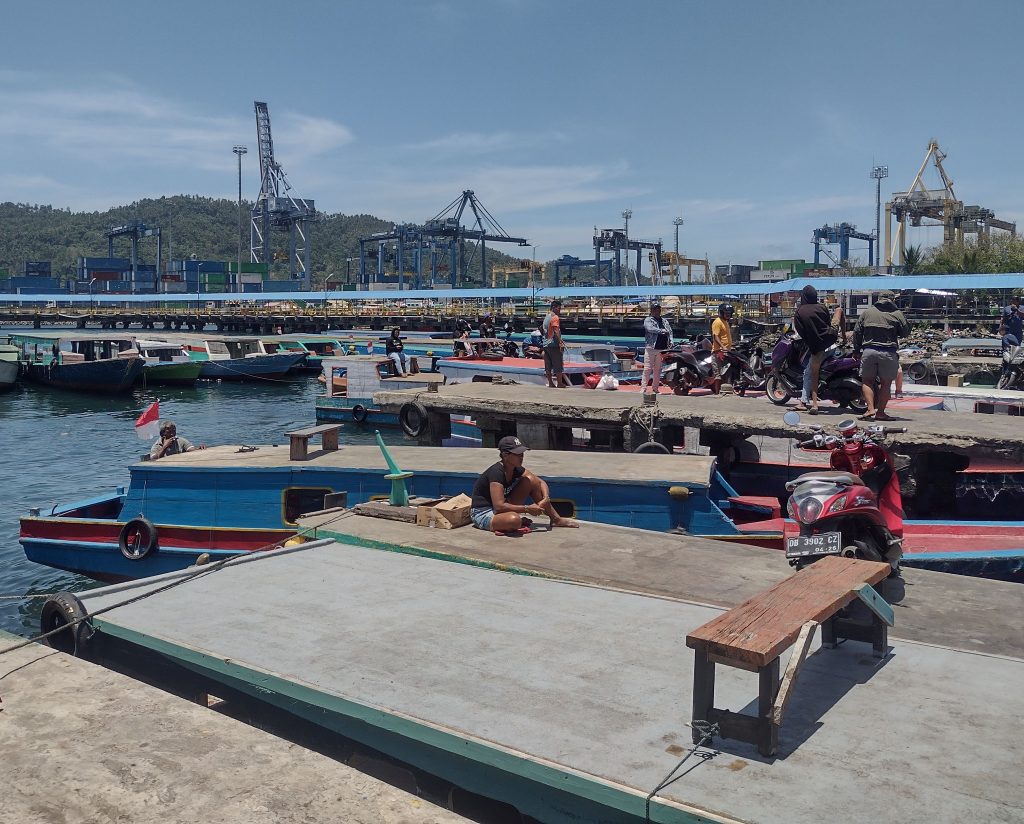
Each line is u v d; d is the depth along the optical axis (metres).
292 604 7.12
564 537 9.20
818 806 4.11
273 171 198.50
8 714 4.86
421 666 5.83
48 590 15.12
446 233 148.50
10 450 30.00
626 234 141.00
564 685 5.50
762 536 11.12
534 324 72.06
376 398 19.84
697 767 4.48
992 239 86.19
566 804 4.61
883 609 5.66
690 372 19.62
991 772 4.40
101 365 46.84
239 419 37.91
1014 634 6.53
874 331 13.76
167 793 4.03
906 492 14.91
